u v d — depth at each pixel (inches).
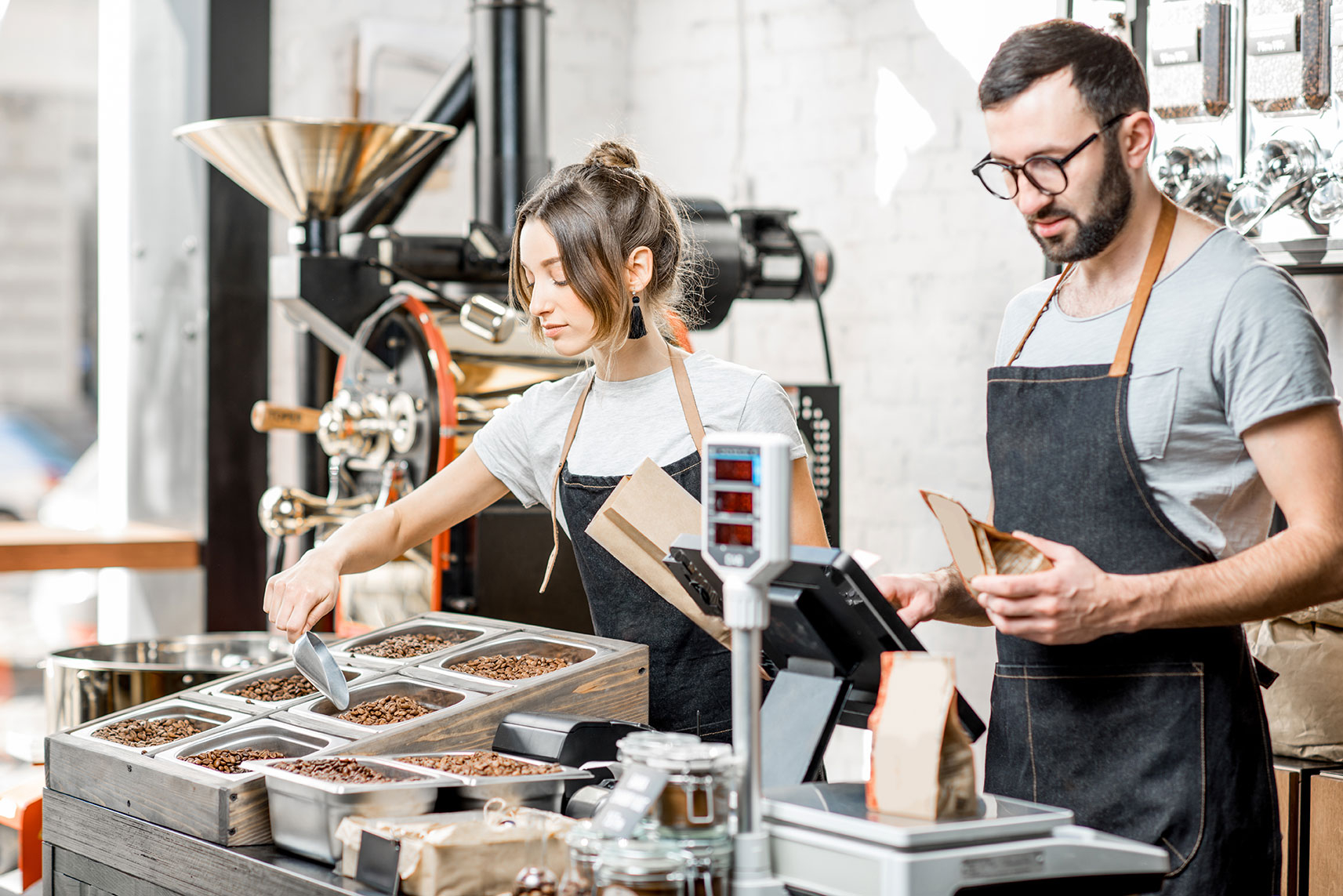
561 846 53.2
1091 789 65.2
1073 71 60.2
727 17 173.6
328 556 76.1
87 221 261.1
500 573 122.0
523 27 143.0
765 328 170.7
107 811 67.4
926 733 46.5
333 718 68.7
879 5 155.4
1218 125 100.4
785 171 166.9
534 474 82.7
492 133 143.4
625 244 72.2
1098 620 54.6
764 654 57.5
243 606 155.2
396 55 165.2
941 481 148.7
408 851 51.8
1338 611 92.7
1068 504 66.1
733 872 46.6
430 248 129.8
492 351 126.0
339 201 128.7
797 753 52.2
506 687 69.0
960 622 69.9
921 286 151.3
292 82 158.9
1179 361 62.7
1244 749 63.6
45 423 264.2
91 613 176.6
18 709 175.0
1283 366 59.2
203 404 153.0
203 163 152.1
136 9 158.7
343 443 122.3
